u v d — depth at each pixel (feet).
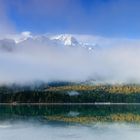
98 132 253.24
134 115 382.01
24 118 353.10
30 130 265.34
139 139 229.45
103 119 337.11
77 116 372.17
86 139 229.25
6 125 295.07
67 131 258.78
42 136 240.32
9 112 449.89
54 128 273.75
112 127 276.62
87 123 302.66
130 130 260.83
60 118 350.84
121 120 325.01
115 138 231.91
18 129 271.49
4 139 232.32
